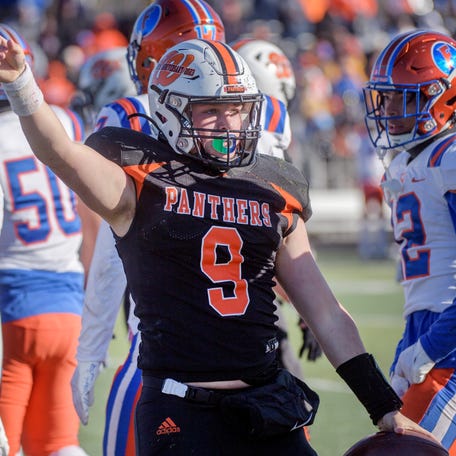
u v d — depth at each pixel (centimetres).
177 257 1038
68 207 1583
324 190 6081
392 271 4575
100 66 2166
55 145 977
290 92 1891
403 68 1409
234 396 1017
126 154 1045
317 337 1128
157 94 1092
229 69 1064
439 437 1301
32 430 1558
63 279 1570
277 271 1135
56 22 6981
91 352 1354
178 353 1029
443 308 1349
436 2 7406
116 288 1340
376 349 2870
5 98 1556
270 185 1102
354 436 2086
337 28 7300
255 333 1052
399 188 1412
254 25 7181
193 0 1532
